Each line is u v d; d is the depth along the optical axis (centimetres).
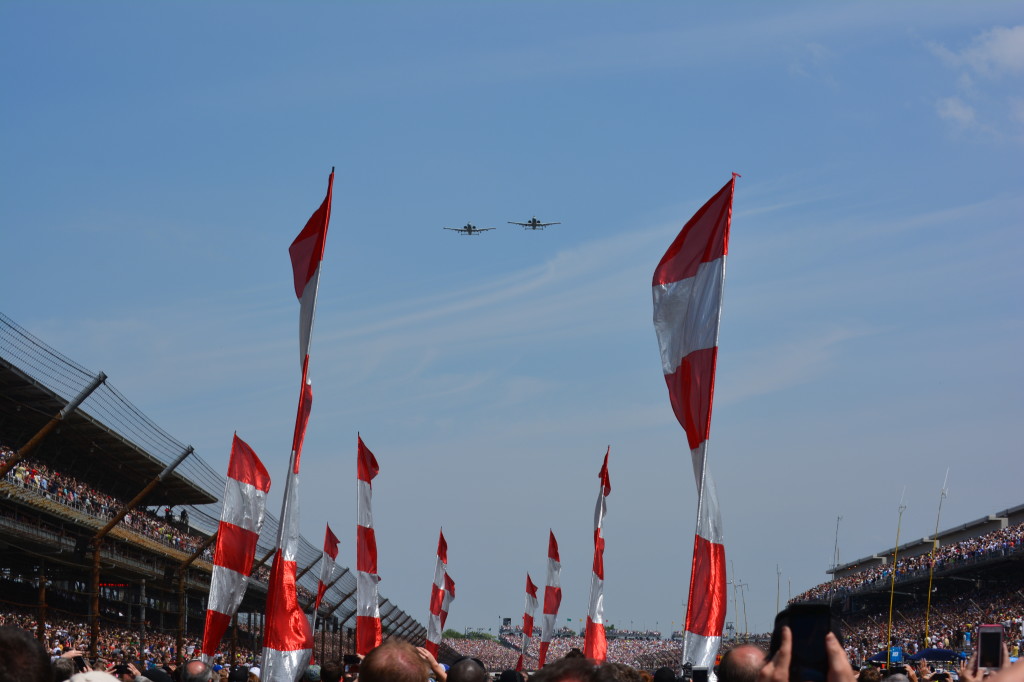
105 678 952
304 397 2031
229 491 2850
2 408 5806
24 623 5647
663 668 1568
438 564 5566
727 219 2044
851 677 531
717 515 1998
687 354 2062
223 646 8531
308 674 1931
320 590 4359
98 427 6191
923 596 11419
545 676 594
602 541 3306
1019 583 9312
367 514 3641
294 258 2094
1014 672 494
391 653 820
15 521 5012
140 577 6975
